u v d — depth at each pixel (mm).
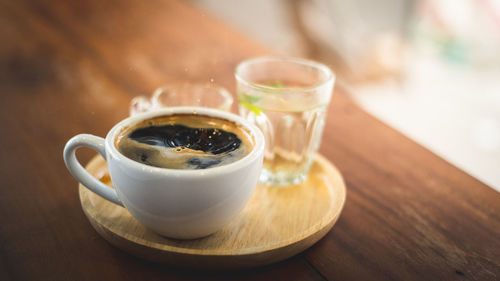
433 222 380
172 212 315
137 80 552
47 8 727
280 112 405
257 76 447
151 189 308
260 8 1489
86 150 444
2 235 346
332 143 473
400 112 1265
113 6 749
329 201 392
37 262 329
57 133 456
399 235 366
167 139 345
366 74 1406
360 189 413
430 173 437
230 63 604
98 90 529
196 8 767
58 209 372
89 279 320
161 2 776
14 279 317
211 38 668
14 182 395
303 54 1396
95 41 639
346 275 333
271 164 420
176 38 661
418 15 1516
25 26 669
